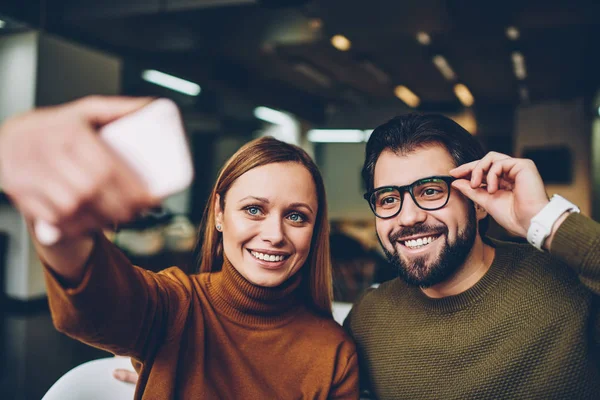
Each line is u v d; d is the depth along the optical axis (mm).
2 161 340
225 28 4543
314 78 7645
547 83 7715
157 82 7148
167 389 997
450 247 1130
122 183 326
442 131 1162
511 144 9867
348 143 12438
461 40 5047
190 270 1457
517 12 3980
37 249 646
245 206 1106
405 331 1194
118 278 792
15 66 5137
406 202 1146
